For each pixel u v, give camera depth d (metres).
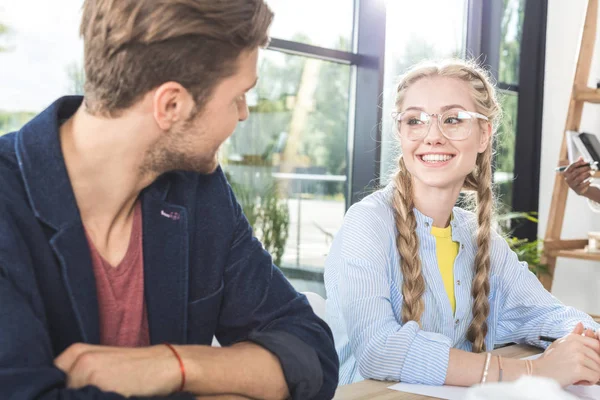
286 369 0.90
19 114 2.19
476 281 1.53
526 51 4.18
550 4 4.14
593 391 1.19
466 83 1.49
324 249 3.25
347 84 3.26
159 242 0.94
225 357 0.86
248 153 2.91
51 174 0.82
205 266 1.03
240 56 0.81
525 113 4.18
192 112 0.81
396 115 1.54
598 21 3.86
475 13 3.86
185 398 0.77
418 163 1.48
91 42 0.79
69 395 0.70
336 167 3.26
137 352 0.79
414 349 1.23
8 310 0.71
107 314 0.90
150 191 0.94
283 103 3.01
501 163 4.10
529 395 0.64
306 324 1.03
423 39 3.54
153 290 0.93
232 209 1.08
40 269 0.81
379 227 1.47
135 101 0.79
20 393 0.68
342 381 1.50
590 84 3.85
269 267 1.10
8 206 0.78
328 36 3.13
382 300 1.38
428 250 1.51
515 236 4.16
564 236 4.04
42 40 2.22
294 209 3.11
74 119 0.85
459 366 1.20
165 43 0.77
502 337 1.63
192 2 0.76
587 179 3.29
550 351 1.23
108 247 0.90
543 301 1.59
